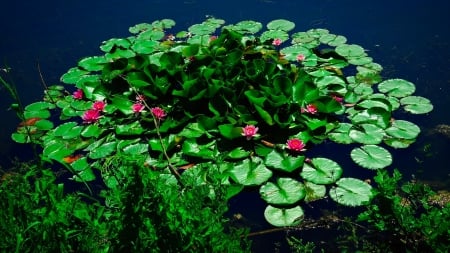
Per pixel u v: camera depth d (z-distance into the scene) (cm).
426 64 517
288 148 380
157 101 459
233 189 346
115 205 251
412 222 268
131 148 406
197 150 392
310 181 358
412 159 383
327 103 423
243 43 519
